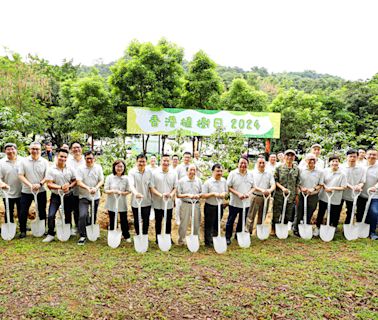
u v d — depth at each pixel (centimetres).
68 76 2273
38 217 531
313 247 516
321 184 558
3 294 340
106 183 519
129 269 411
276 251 497
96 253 467
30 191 522
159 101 1163
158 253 478
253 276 401
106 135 1288
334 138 876
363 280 396
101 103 1252
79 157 569
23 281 369
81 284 365
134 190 491
